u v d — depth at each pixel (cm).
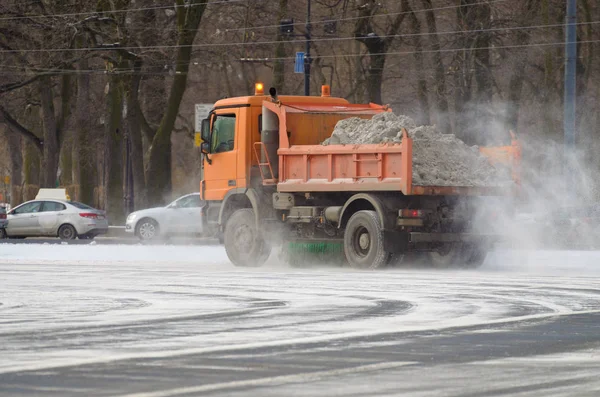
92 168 13638
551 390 1812
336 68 14150
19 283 4278
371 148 5006
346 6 12044
